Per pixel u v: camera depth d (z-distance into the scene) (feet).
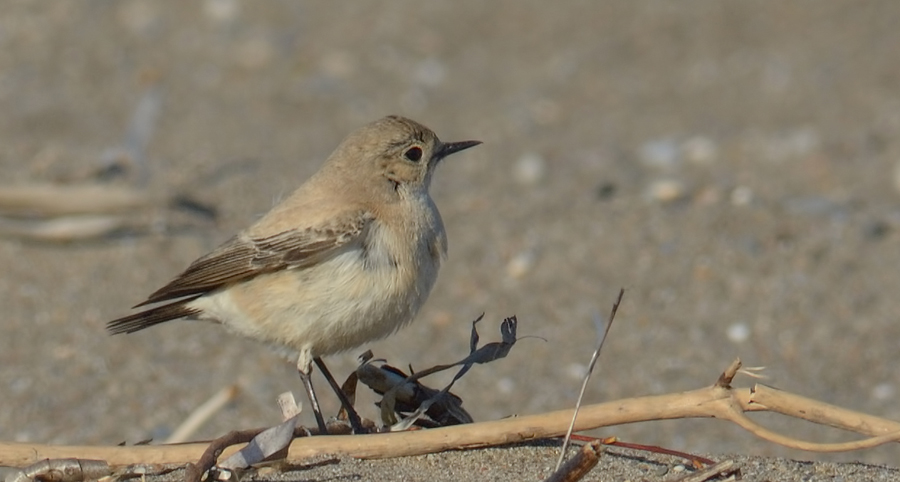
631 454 26.78
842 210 54.03
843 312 45.88
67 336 44.88
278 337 29.66
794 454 37.27
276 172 59.16
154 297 29.73
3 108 70.49
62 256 50.24
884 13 86.63
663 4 90.74
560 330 45.39
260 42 82.99
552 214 54.65
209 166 59.72
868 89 74.18
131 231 51.96
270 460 24.44
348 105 74.74
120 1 88.48
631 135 69.67
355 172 30.19
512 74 80.94
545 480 23.20
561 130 71.10
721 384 25.29
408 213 30.07
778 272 48.65
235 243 29.81
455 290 48.55
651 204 54.85
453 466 25.59
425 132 30.89
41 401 40.83
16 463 25.62
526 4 91.71
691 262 49.60
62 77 76.28
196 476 23.81
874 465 26.43
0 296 47.26
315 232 28.86
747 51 82.64
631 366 42.75
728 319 45.65
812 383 41.24
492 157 65.77
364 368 29.17
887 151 63.72
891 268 48.91
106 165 57.41
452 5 91.30
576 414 24.39
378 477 24.91
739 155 64.80
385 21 88.07
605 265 49.73
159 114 70.79
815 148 64.59
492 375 42.68
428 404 27.43
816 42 83.05
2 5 86.84
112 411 40.27
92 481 24.76
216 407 33.83
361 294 28.94
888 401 39.99
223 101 74.23
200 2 88.89
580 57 83.10
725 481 23.67
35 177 55.57
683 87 77.87
